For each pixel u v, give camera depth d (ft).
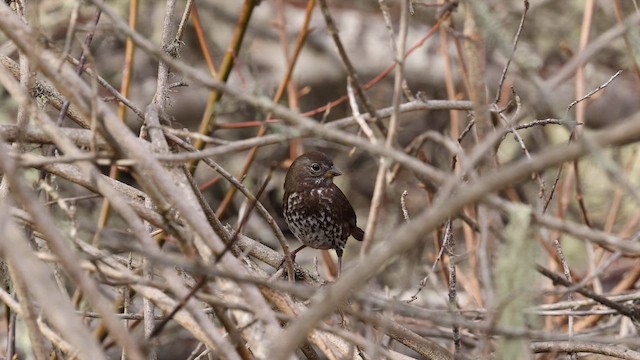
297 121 23.29
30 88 27.96
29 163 23.93
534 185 45.60
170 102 37.76
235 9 63.46
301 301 32.40
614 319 41.24
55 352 29.25
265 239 55.62
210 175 56.13
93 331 36.40
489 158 26.84
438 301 43.19
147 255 22.11
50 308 21.09
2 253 26.04
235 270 23.97
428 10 63.41
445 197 20.35
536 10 59.21
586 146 18.85
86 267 24.52
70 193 49.06
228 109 56.03
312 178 43.52
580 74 41.42
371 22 64.80
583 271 49.62
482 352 24.98
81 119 32.58
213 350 27.55
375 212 23.50
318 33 63.62
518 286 22.08
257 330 24.36
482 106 27.37
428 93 62.85
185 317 25.46
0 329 41.83
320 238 44.09
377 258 20.07
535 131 55.01
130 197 31.32
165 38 34.32
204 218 26.14
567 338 24.04
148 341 24.35
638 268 40.73
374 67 63.82
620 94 61.16
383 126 25.30
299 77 63.10
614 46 61.00
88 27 27.48
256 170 56.90
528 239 21.95
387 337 33.14
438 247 40.68
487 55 58.54
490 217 30.19
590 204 52.70
